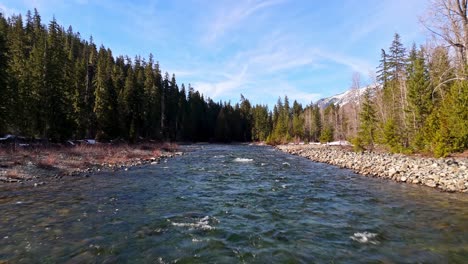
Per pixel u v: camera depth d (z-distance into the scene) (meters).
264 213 11.14
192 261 6.95
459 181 15.41
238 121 108.00
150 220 10.06
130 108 54.69
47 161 21.44
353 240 8.34
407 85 38.25
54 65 37.56
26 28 63.47
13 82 32.97
